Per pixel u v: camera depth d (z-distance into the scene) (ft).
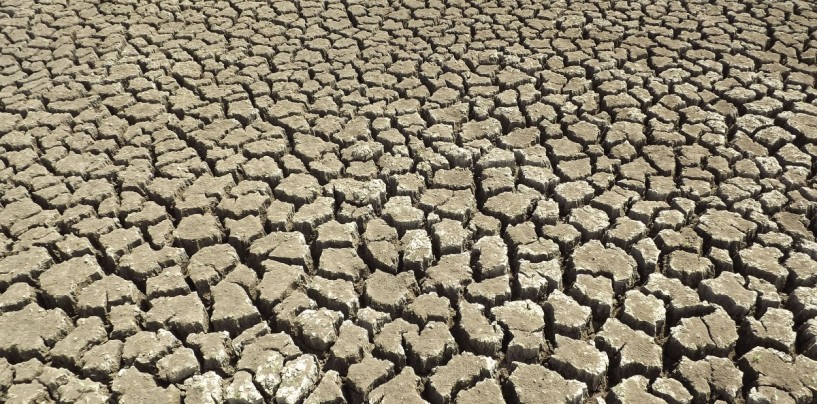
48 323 10.34
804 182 13.01
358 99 16.31
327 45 18.94
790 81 16.46
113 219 12.47
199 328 10.39
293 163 14.05
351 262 11.53
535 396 9.19
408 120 15.47
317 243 12.00
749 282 10.80
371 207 12.76
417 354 9.88
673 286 10.82
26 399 9.25
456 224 12.29
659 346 9.94
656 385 9.34
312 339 10.11
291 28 20.02
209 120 15.67
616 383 9.77
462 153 14.02
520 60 17.83
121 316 10.48
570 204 12.76
